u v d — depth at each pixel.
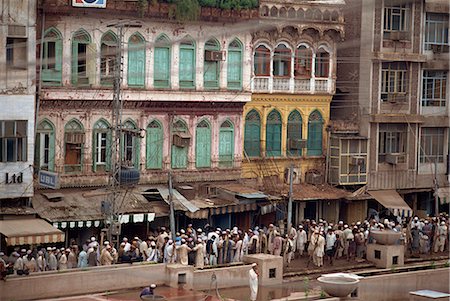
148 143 40.88
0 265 30.58
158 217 39.78
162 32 40.69
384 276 33.94
